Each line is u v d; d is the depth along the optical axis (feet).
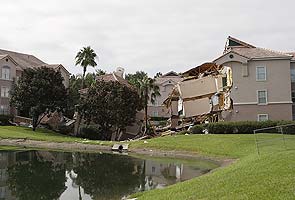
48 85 204.44
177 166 98.27
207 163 102.94
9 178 79.36
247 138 125.08
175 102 208.13
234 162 87.56
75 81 297.33
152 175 83.97
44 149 143.54
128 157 120.26
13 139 159.84
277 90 158.71
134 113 203.00
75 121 219.61
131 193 64.28
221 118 167.63
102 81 206.08
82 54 276.00
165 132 195.21
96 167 97.09
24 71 212.84
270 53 163.22
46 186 71.10
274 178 46.68
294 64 169.99
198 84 192.24
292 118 164.35
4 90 233.14
